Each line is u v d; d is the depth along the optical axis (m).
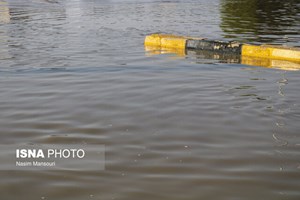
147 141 5.11
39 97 6.87
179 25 17.97
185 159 4.64
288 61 10.42
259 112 6.18
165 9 25.94
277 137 5.26
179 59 10.55
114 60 10.23
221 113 6.12
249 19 19.97
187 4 29.59
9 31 15.69
